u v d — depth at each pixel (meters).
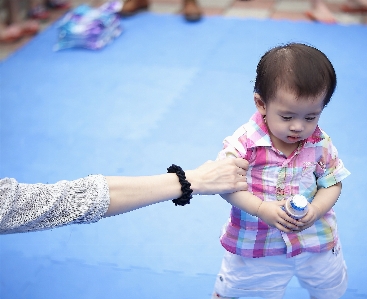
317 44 5.01
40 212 1.71
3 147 3.91
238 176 1.97
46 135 4.02
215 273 2.85
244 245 2.10
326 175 2.05
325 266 2.16
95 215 1.78
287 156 1.99
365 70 4.60
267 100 1.86
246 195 1.97
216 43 5.13
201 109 4.21
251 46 5.04
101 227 3.17
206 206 3.28
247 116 4.11
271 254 2.11
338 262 2.19
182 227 3.14
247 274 2.19
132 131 4.00
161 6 5.98
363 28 5.28
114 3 5.89
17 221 1.69
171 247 3.01
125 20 5.70
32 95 4.54
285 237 2.06
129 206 1.84
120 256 2.97
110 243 3.06
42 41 5.40
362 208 3.20
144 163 3.66
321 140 2.00
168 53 5.03
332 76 1.82
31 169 3.68
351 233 3.04
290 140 1.90
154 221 3.19
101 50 5.16
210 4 5.97
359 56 4.80
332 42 5.04
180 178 1.90
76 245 3.06
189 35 5.31
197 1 6.03
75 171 3.63
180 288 2.77
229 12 5.76
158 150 3.78
